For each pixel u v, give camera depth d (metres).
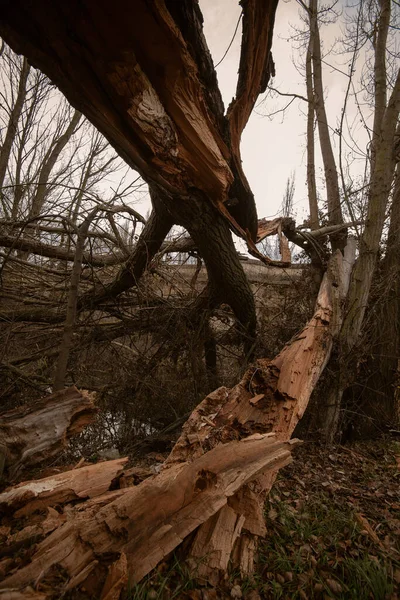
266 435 2.55
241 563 2.21
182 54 2.54
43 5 2.12
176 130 3.04
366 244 5.22
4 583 1.63
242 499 2.43
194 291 6.32
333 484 3.66
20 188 7.77
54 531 1.97
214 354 6.74
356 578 2.27
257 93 3.69
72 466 3.05
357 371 5.31
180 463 2.65
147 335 6.54
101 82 2.54
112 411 5.68
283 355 3.85
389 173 5.24
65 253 5.54
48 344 6.17
